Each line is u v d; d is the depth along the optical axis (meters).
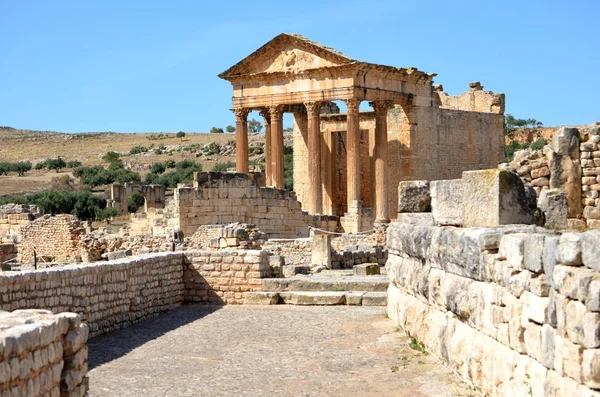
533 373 12.65
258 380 17.47
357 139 75.25
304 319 25.17
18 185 147.62
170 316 26.78
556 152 23.27
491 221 17.97
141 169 170.50
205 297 29.44
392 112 82.06
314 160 77.38
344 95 75.56
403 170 80.94
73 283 21.73
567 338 11.47
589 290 10.81
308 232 54.31
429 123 82.38
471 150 86.88
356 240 47.88
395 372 17.55
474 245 15.51
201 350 20.86
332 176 85.69
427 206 21.88
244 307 28.34
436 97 90.44
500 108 89.88
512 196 17.91
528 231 15.40
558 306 11.72
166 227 48.88
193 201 48.44
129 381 17.42
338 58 75.75
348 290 28.66
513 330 13.46
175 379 17.61
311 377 17.62
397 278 22.56
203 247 40.75
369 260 40.09
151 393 16.41
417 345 19.88
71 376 12.41
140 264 26.00
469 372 15.74
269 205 51.69
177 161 181.38
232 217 49.81
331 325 23.83
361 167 85.94
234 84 82.88
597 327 10.67
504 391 13.81
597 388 10.70
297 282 28.97
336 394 16.16
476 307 15.42
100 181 148.00
